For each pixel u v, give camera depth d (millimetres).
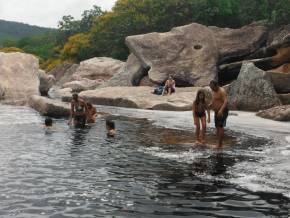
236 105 24000
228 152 11328
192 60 35125
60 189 7457
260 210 6523
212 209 6539
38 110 22281
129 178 8352
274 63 28844
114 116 20922
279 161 10180
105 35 71875
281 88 24562
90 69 50344
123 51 66625
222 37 36875
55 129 15617
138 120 19203
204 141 13133
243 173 8875
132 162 9875
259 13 49281
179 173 8828
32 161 9750
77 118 16734
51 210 6355
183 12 57469
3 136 13664
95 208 6484
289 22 40062
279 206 6727
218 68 35062
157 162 9922
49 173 8609
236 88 24484
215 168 9336
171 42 36250
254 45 35844
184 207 6605
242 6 51469
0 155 10422
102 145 12281
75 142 12758
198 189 7621
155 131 15484
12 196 6977
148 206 6625
